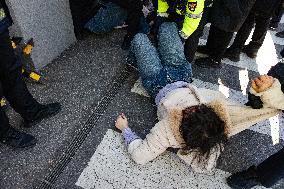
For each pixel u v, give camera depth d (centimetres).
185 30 327
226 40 368
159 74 328
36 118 322
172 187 291
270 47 443
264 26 387
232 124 285
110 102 353
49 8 353
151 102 355
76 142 316
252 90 246
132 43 349
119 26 446
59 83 367
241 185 286
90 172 295
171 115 252
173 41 333
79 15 397
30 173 291
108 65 393
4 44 252
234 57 412
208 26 473
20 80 284
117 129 328
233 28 338
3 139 299
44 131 321
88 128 328
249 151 321
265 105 254
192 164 282
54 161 301
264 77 237
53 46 383
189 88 297
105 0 396
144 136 327
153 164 304
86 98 354
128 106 350
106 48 415
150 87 331
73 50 408
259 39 405
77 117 336
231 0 320
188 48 361
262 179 265
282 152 245
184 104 279
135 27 396
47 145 311
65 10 378
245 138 331
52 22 365
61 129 325
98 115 339
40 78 369
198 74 393
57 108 338
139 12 387
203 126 232
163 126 267
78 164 300
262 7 355
